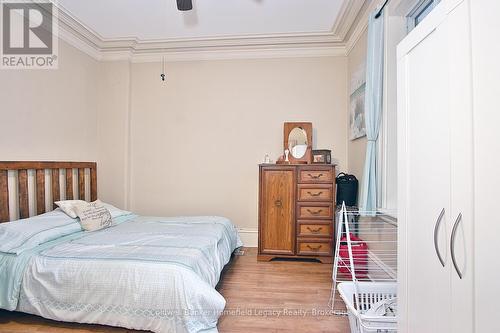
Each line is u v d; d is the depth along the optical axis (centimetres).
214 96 379
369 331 142
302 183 317
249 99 375
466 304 82
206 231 257
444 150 94
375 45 229
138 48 369
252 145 375
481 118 77
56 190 293
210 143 380
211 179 380
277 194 320
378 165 235
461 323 84
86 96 351
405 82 121
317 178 315
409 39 117
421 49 108
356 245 255
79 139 338
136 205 389
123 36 340
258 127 374
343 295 166
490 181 74
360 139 304
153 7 278
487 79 75
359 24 296
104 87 377
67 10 281
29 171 266
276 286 251
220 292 238
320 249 315
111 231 257
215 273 219
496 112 73
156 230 261
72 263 181
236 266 303
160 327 167
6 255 189
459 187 85
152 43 357
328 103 366
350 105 343
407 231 120
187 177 383
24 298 182
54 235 224
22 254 190
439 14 96
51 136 294
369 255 251
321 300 224
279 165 319
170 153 385
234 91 377
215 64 379
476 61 79
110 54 375
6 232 204
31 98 270
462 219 84
